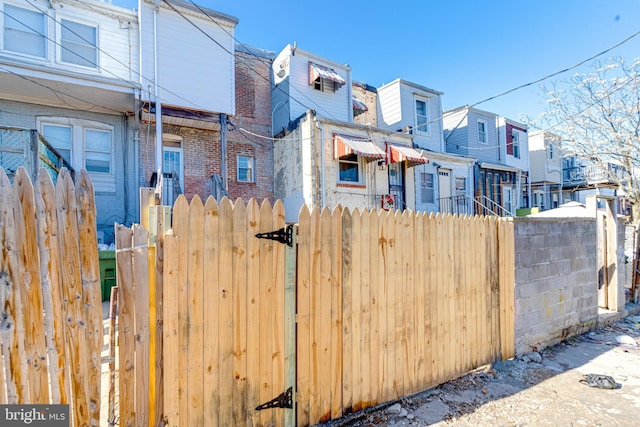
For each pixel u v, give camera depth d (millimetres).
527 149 18547
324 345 2523
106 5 8422
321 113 11992
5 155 6570
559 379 3432
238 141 11367
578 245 4820
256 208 2268
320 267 2518
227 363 2133
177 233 1977
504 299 3842
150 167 9570
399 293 2963
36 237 1645
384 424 2584
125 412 1837
